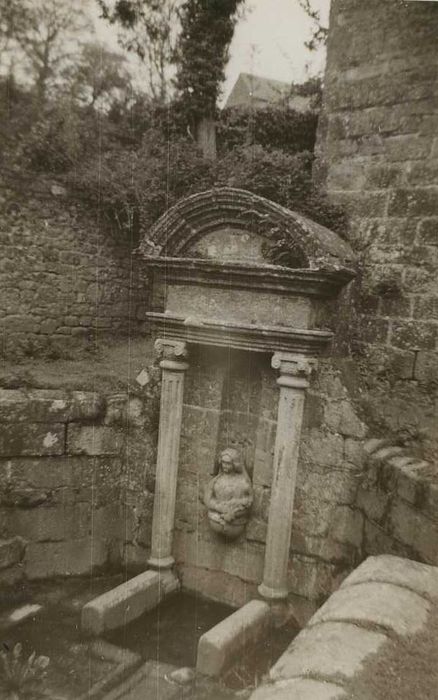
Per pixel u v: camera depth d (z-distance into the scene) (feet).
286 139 22.98
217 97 24.90
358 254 18.75
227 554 18.45
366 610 6.16
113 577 19.77
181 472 19.08
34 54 27.91
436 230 17.29
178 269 17.12
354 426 15.67
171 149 24.32
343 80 19.35
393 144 18.21
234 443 18.67
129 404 19.71
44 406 18.78
